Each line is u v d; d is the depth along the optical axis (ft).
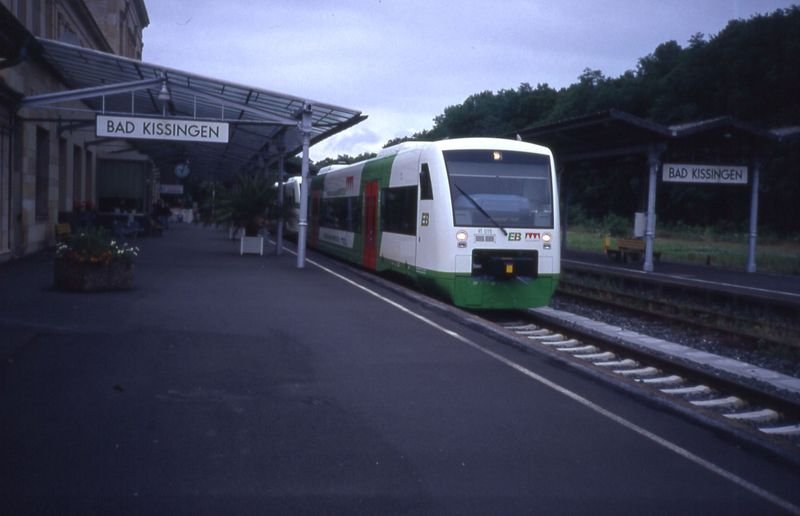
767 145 84.48
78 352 29.76
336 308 43.60
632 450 20.72
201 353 30.53
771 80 188.44
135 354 29.84
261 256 79.92
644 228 93.09
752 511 16.93
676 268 87.97
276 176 82.74
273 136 79.46
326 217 87.61
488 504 16.89
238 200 80.18
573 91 248.73
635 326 50.37
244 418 22.45
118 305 41.32
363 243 66.80
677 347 42.63
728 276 78.95
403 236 53.52
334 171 85.56
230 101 61.41
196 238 113.39
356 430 21.75
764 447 20.81
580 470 19.13
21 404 22.97
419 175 50.21
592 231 200.54
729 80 200.85
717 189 201.67
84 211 92.58
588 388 27.17
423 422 22.68
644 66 247.09
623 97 229.04
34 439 20.02
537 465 19.39
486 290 46.39
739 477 18.94
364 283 56.59
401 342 34.42
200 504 16.39
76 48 53.78
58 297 43.39
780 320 51.34
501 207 47.03
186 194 214.69
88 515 15.62
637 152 83.97
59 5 82.23
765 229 182.80
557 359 31.22
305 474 18.31
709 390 31.73
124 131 58.54
